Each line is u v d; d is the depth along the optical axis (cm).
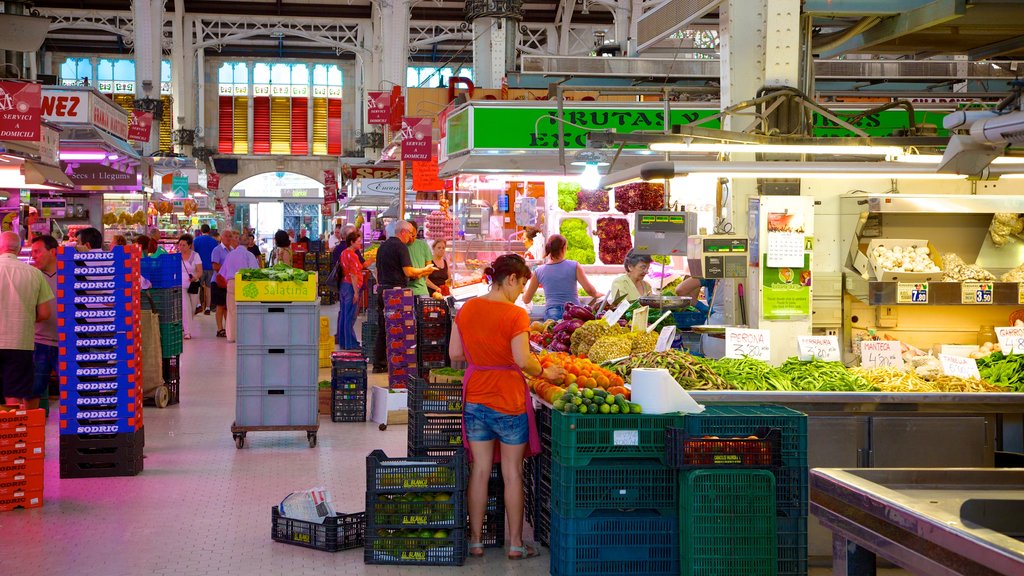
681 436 496
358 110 4506
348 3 3956
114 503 684
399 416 995
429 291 1345
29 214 1309
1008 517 267
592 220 1288
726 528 498
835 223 738
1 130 930
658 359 600
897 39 758
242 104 4634
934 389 592
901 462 576
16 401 812
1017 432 629
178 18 3753
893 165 595
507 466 568
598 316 776
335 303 2762
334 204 3856
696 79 1456
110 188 1633
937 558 252
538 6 3819
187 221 2950
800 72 765
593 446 506
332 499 693
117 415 761
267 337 873
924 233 746
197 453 852
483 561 568
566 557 506
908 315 739
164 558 562
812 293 729
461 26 4031
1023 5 659
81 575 530
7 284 808
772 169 591
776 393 569
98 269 755
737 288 742
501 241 1368
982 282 700
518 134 1191
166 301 1104
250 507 676
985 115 431
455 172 1180
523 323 558
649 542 511
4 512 660
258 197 4628
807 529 511
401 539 559
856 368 636
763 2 759
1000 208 708
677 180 1014
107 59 4466
